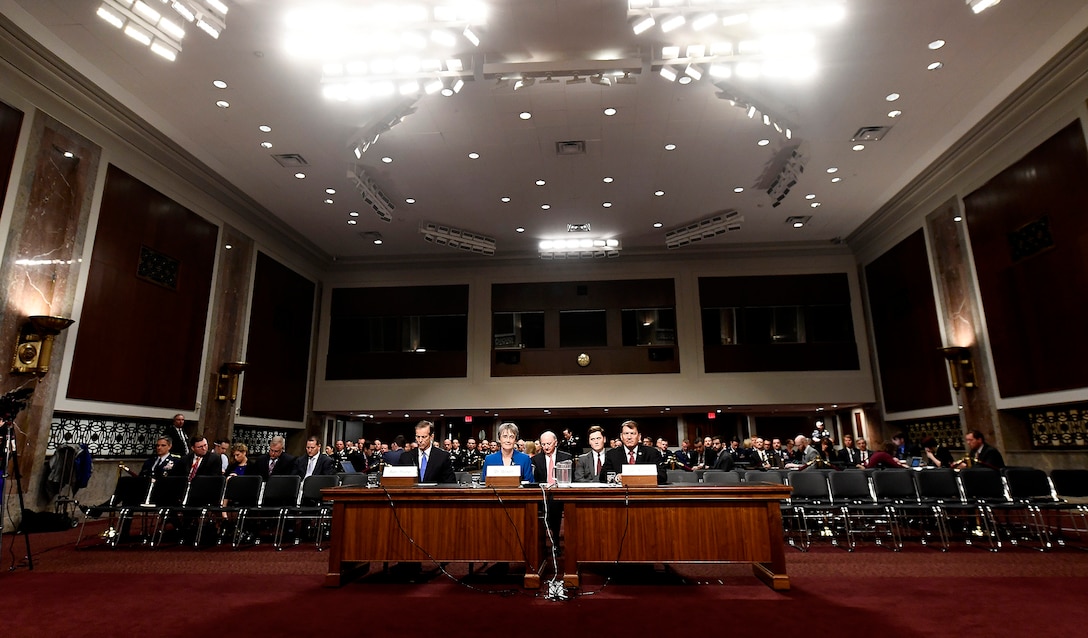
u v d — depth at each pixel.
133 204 9.68
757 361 15.13
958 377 10.82
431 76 7.77
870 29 7.35
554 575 4.77
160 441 7.66
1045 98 8.46
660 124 9.60
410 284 16.39
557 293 16.09
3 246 7.50
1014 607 3.79
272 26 7.23
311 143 10.06
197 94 8.65
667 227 14.27
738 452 12.46
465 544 4.50
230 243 12.29
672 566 5.31
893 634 3.26
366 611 3.81
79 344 8.54
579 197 12.47
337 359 16.03
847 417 16.14
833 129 9.68
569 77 7.99
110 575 5.00
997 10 7.04
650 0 6.79
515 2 6.98
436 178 11.52
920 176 11.37
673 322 15.68
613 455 5.68
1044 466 9.29
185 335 10.81
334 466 7.98
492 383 15.65
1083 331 8.25
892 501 7.04
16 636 3.30
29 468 7.73
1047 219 8.79
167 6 6.76
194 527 7.41
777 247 15.34
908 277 12.85
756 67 7.64
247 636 3.29
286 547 6.57
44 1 6.78
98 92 8.52
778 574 4.34
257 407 13.04
